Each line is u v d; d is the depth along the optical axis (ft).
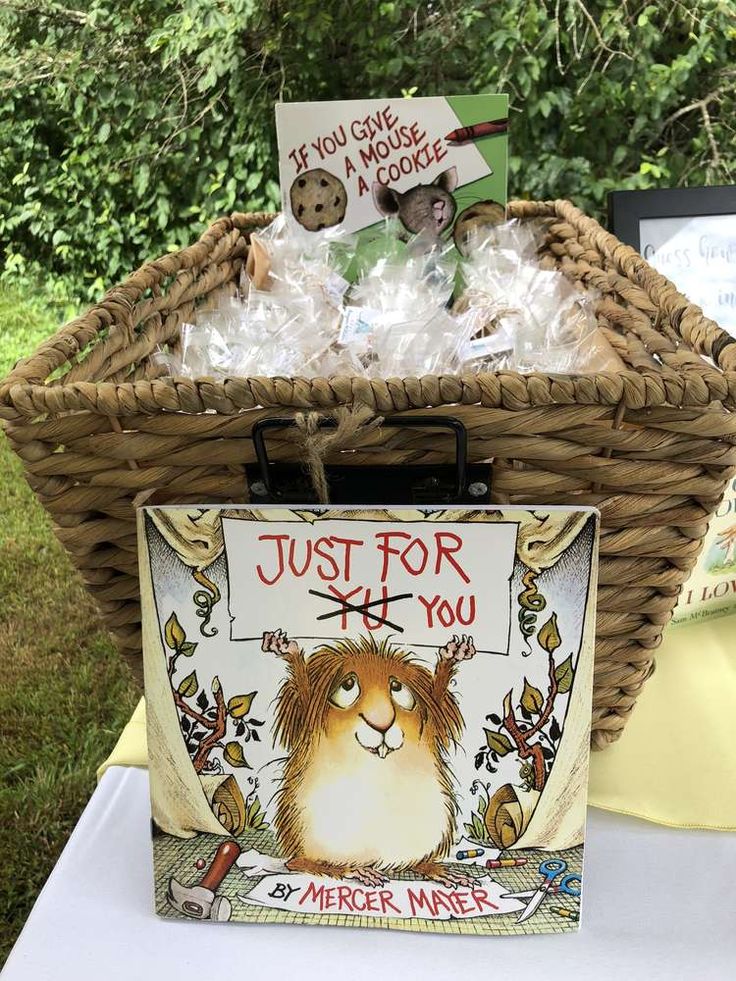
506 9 7.36
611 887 1.78
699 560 2.30
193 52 8.70
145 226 9.80
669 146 7.81
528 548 1.53
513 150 7.88
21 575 6.32
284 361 2.12
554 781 1.64
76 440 1.52
